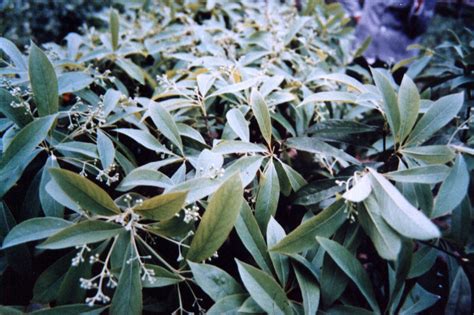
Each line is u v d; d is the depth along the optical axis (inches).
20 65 24.4
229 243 25.2
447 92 36.1
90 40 39.9
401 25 48.4
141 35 41.1
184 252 19.8
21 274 19.3
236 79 26.4
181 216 18.2
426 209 19.3
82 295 18.0
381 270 23.1
